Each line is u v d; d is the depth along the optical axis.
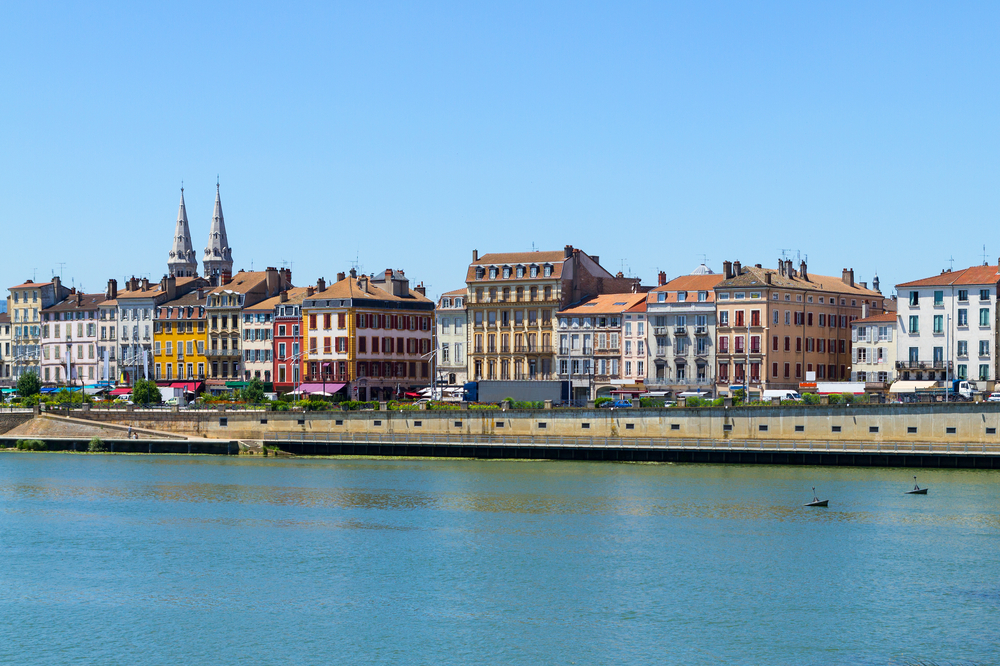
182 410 153.00
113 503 105.06
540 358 181.75
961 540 85.88
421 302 199.88
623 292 192.62
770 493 106.56
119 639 64.31
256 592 73.19
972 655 61.00
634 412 133.00
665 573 77.00
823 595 71.69
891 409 122.44
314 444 143.75
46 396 178.50
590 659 60.75
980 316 153.88
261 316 197.50
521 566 79.19
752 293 167.25
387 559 81.44
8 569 79.06
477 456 137.25
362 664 60.38
